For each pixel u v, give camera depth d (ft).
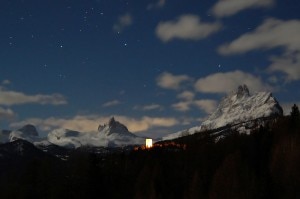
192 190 538.47
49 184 643.04
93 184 606.55
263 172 530.68
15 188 640.99
